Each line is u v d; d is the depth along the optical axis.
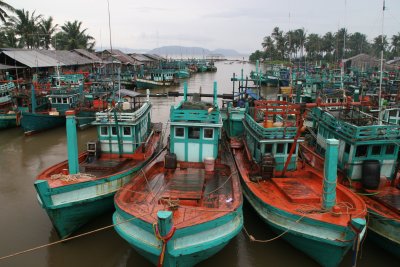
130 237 11.01
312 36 107.12
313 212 12.09
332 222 11.29
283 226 12.43
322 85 40.41
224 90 65.31
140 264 12.59
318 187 14.97
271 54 132.88
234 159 19.03
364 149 15.06
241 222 12.14
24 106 34.00
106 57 75.56
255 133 17.00
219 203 13.03
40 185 12.24
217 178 15.70
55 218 12.90
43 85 37.59
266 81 70.81
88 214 14.24
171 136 16.58
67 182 13.52
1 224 15.09
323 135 18.70
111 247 13.53
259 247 13.70
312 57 114.50
